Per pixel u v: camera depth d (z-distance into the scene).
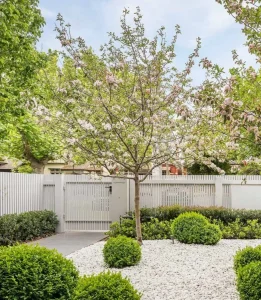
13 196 10.62
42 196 12.45
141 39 8.34
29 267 3.48
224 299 4.82
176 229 9.21
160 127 8.25
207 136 7.29
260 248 5.73
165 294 5.06
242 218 11.12
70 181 12.58
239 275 4.57
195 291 5.20
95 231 12.39
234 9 4.15
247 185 12.06
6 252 3.61
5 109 9.58
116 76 7.97
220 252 8.02
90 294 3.64
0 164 22.34
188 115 4.48
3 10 8.30
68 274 3.65
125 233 10.05
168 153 8.33
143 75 8.41
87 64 8.26
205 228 8.97
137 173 8.84
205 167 13.77
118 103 8.45
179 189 12.32
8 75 10.04
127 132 7.98
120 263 6.69
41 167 16.39
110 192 12.44
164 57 8.41
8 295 3.36
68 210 12.55
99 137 8.24
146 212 11.22
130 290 3.78
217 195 12.12
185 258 7.43
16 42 8.95
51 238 10.77
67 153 9.23
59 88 8.49
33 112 9.05
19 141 15.62
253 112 3.74
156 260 7.25
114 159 8.46
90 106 8.31
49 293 3.43
